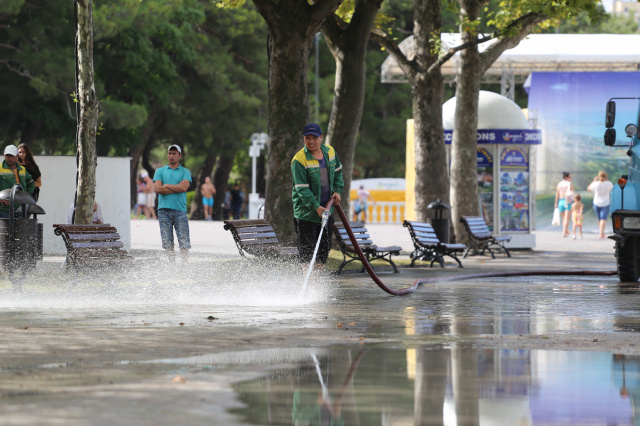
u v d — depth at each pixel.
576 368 11.74
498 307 20.27
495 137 47.62
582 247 50.62
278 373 11.22
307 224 22.14
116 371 11.32
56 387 10.23
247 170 126.88
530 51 66.75
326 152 22.27
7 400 9.52
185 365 11.79
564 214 63.12
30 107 81.00
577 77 71.06
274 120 33.84
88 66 26.27
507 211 48.19
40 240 23.33
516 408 9.37
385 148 120.56
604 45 67.06
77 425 8.41
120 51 84.00
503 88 70.12
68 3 75.44
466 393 10.10
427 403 9.56
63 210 39.38
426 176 44.66
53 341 13.95
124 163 40.34
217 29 100.25
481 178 48.22
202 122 100.19
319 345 13.70
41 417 8.73
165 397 9.71
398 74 67.75
